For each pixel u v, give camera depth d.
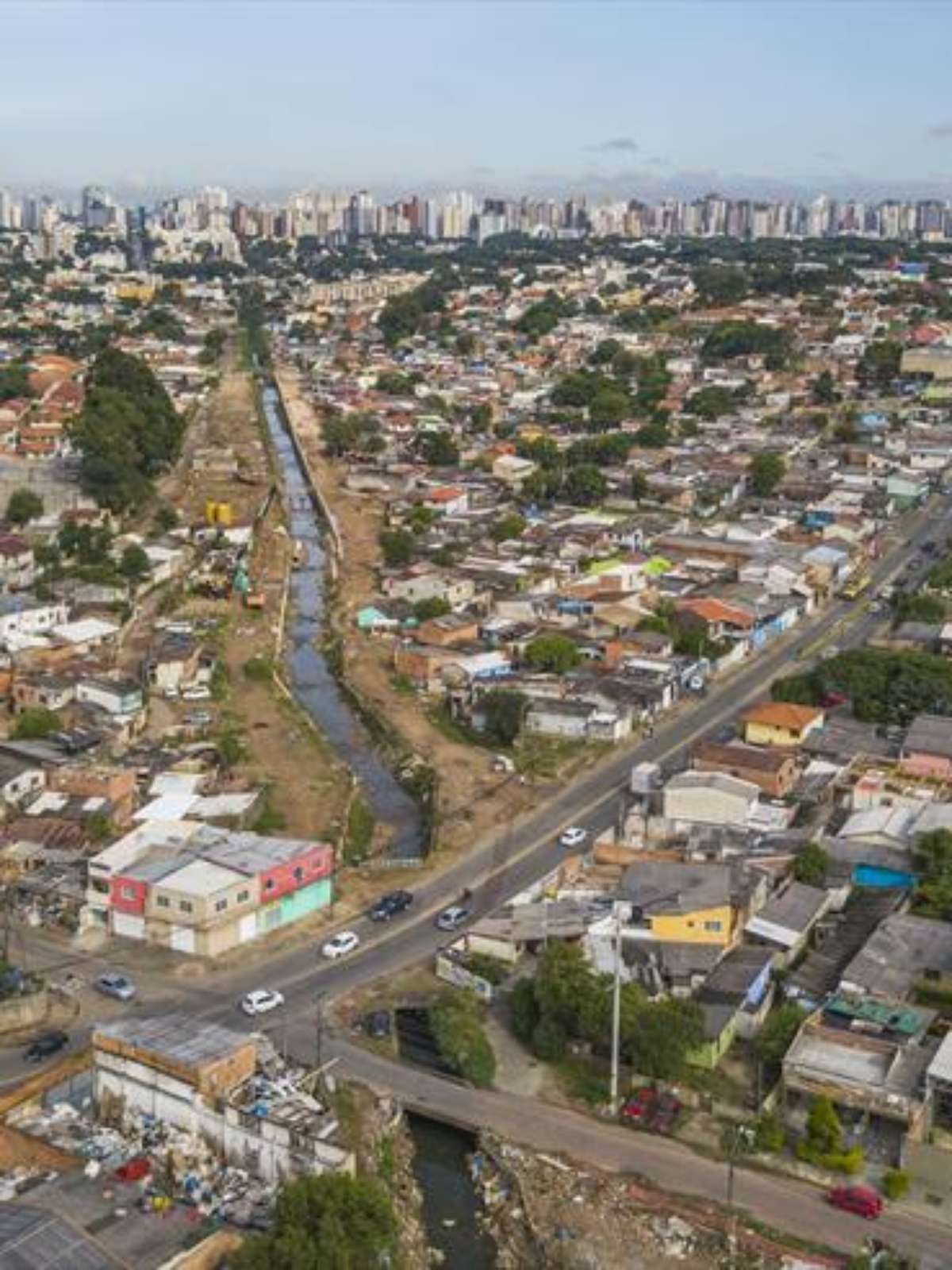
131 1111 68.88
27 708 126.50
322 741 126.69
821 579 169.88
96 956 86.56
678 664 136.38
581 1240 62.34
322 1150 63.28
